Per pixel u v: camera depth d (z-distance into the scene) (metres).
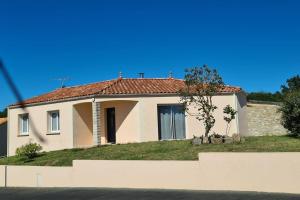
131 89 28.36
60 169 19.83
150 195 15.15
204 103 23.22
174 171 16.53
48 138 29.53
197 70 22.73
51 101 29.50
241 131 28.64
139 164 17.44
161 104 27.89
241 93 29.33
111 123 28.98
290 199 12.80
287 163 14.16
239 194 14.20
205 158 15.81
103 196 15.67
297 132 22.77
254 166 14.78
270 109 29.95
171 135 27.97
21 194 18.03
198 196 14.26
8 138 32.06
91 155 22.11
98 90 28.12
